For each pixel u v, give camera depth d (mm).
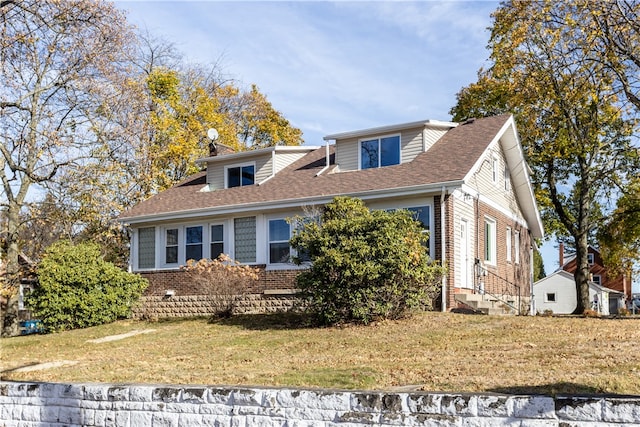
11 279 25188
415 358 12047
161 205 25344
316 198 20344
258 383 10516
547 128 28000
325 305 17156
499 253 23734
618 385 8820
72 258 22391
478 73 30797
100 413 8375
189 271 23250
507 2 27656
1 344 19625
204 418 7699
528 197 26594
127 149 29906
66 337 20094
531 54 26516
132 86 29828
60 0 23531
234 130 42906
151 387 8094
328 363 12133
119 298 23062
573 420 5914
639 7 22094
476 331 14820
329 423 7012
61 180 25516
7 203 25953
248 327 18438
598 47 23609
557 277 46469
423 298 17562
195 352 14867
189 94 40531
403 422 6641
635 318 18219
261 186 23609
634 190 28219
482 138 21250
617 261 32406
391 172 20594
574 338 13273
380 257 16703
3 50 23594
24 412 8969
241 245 22875
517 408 6152
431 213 19047
